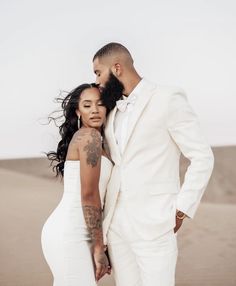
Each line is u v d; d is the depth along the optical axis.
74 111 2.77
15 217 6.86
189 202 2.57
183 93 2.66
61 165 2.90
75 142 2.61
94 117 2.64
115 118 2.72
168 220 2.58
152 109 2.62
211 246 5.41
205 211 6.98
